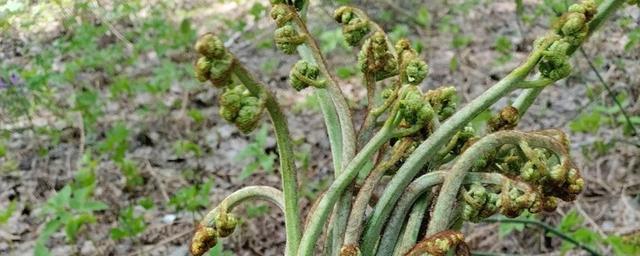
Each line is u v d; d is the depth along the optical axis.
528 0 6.79
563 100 4.94
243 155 3.86
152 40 6.31
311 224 1.15
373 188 1.20
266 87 1.08
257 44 6.53
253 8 6.50
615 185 4.02
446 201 1.16
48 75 5.57
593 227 3.71
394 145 1.29
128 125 5.23
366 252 1.21
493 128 1.32
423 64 1.23
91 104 5.18
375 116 1.24
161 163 4.86
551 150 1.16
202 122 5.25
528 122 4.80
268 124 5.04
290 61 6.31
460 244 1.14
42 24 7.42
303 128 5.07
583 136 4.44
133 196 4.43
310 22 6.64
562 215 3.74
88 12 7.27
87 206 3.32
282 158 1.15
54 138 5.12
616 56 5.14
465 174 1.17
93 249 4.06
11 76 5.39
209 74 1.03
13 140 5.17
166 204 4.33
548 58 1.13
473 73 5.67
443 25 6.31
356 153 1.22
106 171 4.65
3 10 7.43
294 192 1.16
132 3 7.49
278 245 3.96
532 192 1.12
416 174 1.26
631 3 1.30
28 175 4.84
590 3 1.18
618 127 4.39
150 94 5.61
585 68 5.11
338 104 1.24
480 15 6.57
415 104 1.13
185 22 6.21
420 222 1.21
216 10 7.66
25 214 4.48
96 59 6.12
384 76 1.31
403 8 6.68
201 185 4.60
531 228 3.64
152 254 3.95
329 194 1.16
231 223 1.21
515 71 1.15
